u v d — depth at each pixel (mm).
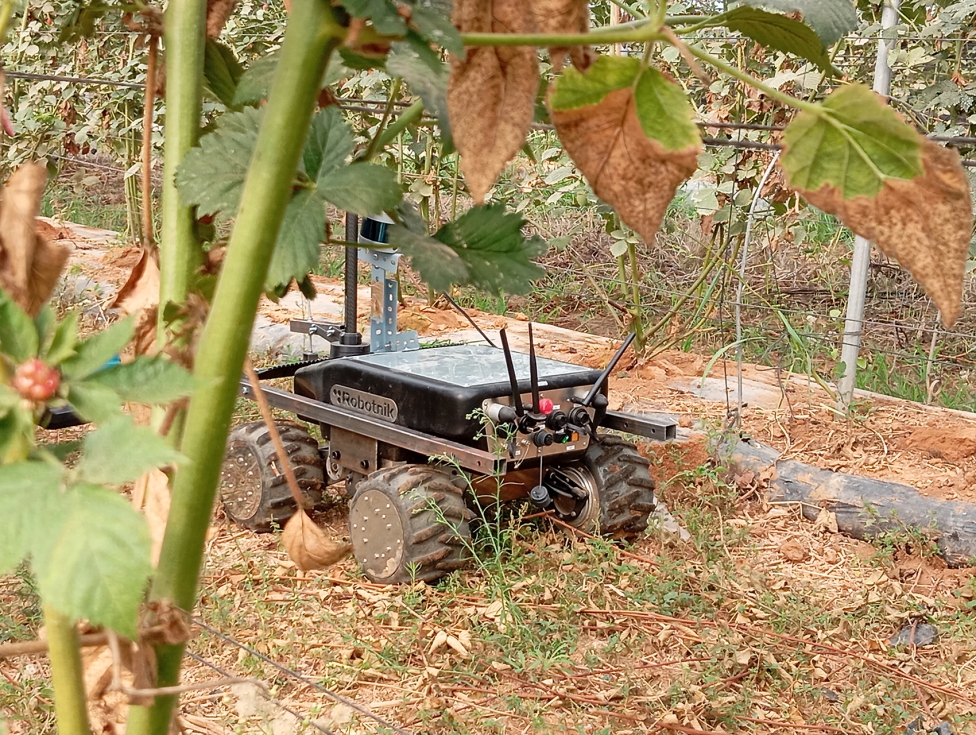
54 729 3170
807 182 512
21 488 400
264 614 3959
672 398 6422
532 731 3398
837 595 4418
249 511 4742
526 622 3979
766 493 5293
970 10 5816
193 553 538
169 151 700
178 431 658
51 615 504
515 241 667
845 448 5535
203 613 4004
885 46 5871
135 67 8945
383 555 4195
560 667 3730
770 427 5871
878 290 8398
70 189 12570
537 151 7738
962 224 495
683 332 7324
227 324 514
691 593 4328
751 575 4316
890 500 4945
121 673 544
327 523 4879
